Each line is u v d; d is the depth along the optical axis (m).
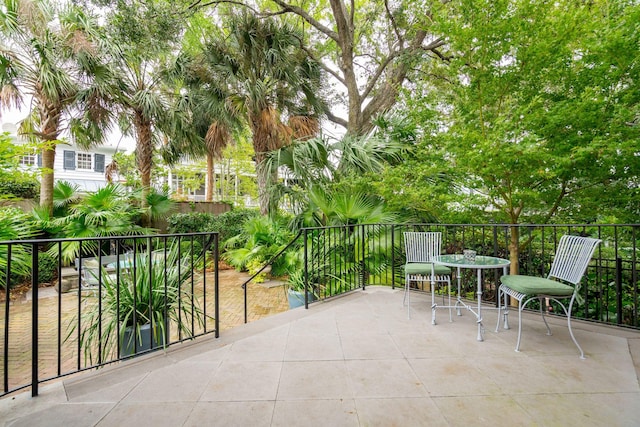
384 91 8.56
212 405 1.64
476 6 3.70
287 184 5.96
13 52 5.98
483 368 2.03
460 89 4.38
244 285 4.20
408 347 2.37
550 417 1.51
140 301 2.51
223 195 17.19
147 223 8.71
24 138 7.48
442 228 4.85
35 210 6.48
